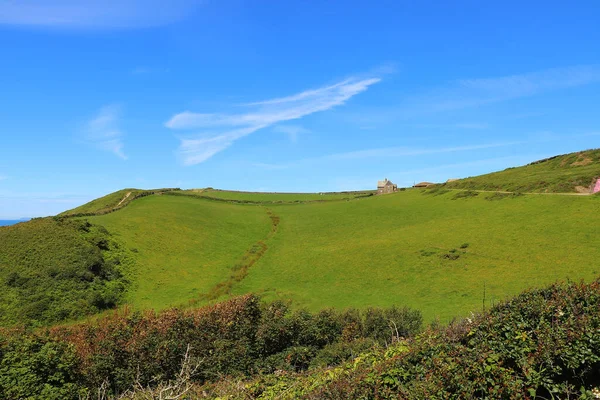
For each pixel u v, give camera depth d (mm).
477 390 8562
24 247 53469
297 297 48844
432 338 12133
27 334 20734
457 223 69250
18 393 16594
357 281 51781
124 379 21469
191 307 46844
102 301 46500
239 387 15531
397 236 70062
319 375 14125
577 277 39219
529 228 56625
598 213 54438
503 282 42188
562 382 8867
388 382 10148
